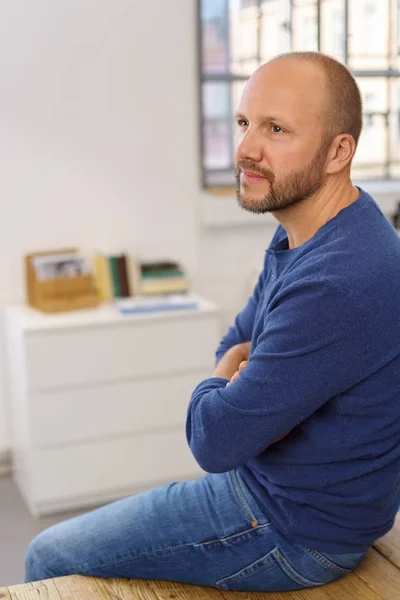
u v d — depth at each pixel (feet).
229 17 12.22
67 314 10.68
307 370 4.50
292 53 4.81
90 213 11.64
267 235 12.59
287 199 4.79
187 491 5.33
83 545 5.37
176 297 11.25
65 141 11.35
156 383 10.72
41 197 11.37
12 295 11.40
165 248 12.10
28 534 9.89
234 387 4.69
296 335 4.49
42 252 11.27
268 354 4.56
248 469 5.15
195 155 12.03
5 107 11.02
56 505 10.51
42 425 10.29
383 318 4.46
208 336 10.85
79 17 11.14
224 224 12.19
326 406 4.75
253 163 4.77
